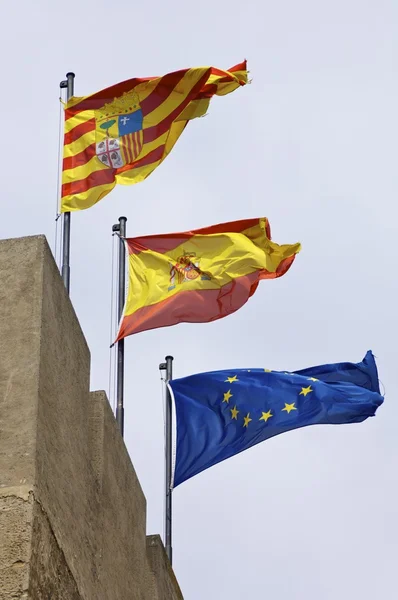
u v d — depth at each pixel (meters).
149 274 29.12
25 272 14.80
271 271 30.17
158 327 28.70
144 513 18.66
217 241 29.52
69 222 28.00
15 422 13.72
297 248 29.97
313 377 30.27
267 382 29.16
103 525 16.14
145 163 28.86
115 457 17.05
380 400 29.30
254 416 28.92
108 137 28.78
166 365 28.95
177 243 29.41
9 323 14.44
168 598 19.88
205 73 28.77
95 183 28.52
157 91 29.02
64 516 14.31
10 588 12.71
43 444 13.84
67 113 28.95
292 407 29.06
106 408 16.84
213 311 29.17
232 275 29.31
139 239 29.41
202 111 29.36
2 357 14.20
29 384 13.98
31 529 13.06
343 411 29.05
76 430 15.40
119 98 28.98
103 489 16.30
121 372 26.92
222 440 28.70
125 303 28.81
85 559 15.04
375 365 30.27
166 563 20.00
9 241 15.04
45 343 14.49
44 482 13.70
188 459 28.58
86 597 14.83
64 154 28.56
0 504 13.16
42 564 13.30
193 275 29.22
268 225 29.83
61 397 14.86
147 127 28.94
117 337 27.77
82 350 16.08
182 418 28.70
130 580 17.28
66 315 15.51
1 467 13.38
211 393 28.95
